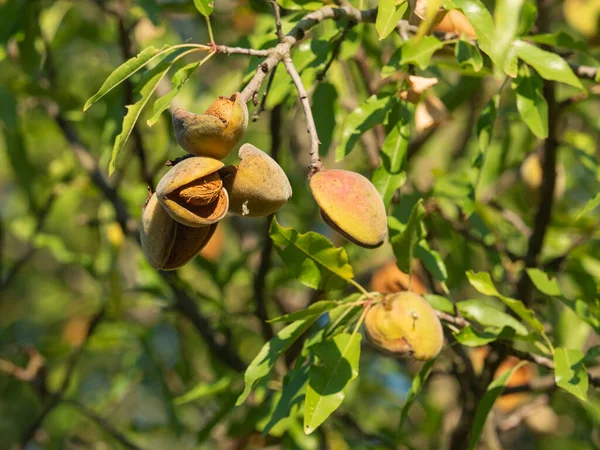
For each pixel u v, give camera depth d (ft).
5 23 4.18
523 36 3.51
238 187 2.96
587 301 3.64
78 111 4.44
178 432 4.57
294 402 3.40
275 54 3.08
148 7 4.03
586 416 4.37
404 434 4.46
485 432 4.24
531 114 3.45
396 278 3.89
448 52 3.59
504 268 4.06
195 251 3.00
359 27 3.67
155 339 4.99
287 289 5.11
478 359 4.30
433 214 4.09
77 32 4.85
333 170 3.09
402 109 3.47
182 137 2.93
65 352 4.79
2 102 4.24
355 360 3.20
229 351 4.33
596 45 4.24
